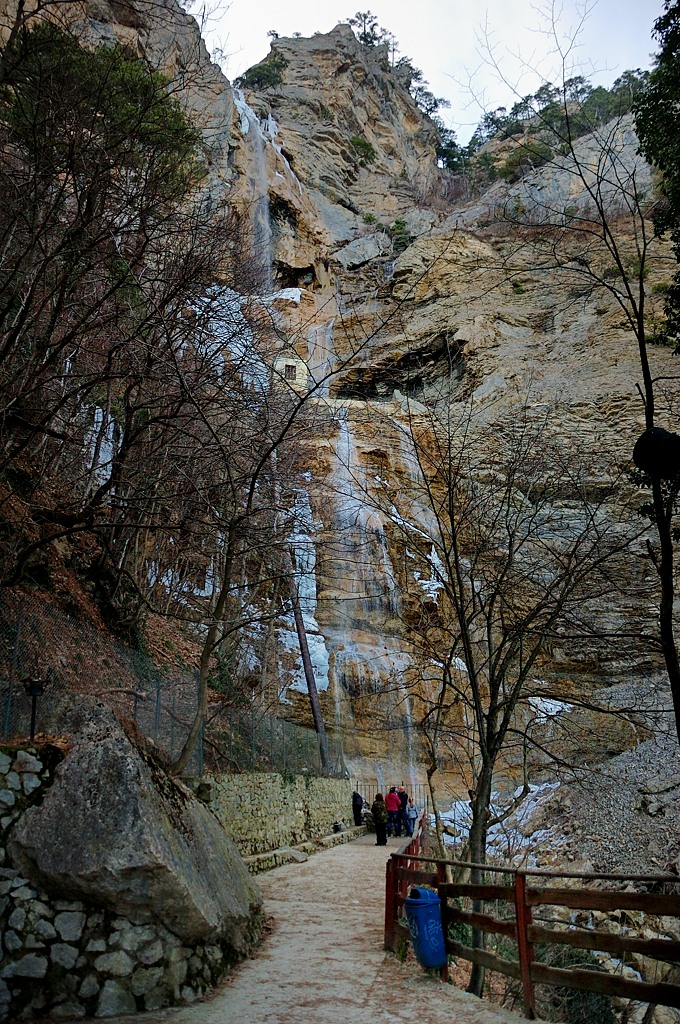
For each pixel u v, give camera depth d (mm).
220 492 11805
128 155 11602
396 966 7848
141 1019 5953
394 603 31172
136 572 16281
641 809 19953
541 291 55344
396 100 106000
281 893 12148
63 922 6223
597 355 45562
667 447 7141
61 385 13281
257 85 91688
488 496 14484
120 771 6766
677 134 13195
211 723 14875
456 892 7402
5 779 6496
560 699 11422
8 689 7477
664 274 46750
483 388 46562
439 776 30672
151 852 6312
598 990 5598
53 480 14773
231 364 12969
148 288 12570
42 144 10898
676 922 15766
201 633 19266
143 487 11703
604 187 26609
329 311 59781
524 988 6117
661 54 13000
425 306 56938
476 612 12188
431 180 87938
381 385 50219
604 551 16547
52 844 6281
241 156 63375
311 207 72625
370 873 14273
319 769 21844
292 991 6875
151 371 11180
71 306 11367
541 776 25172
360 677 30438
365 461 33156
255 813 14719
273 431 12383
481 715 10836
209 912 6867
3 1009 5863
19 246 10703
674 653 9000
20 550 11922
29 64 11328
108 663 12086
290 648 28656
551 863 18641
